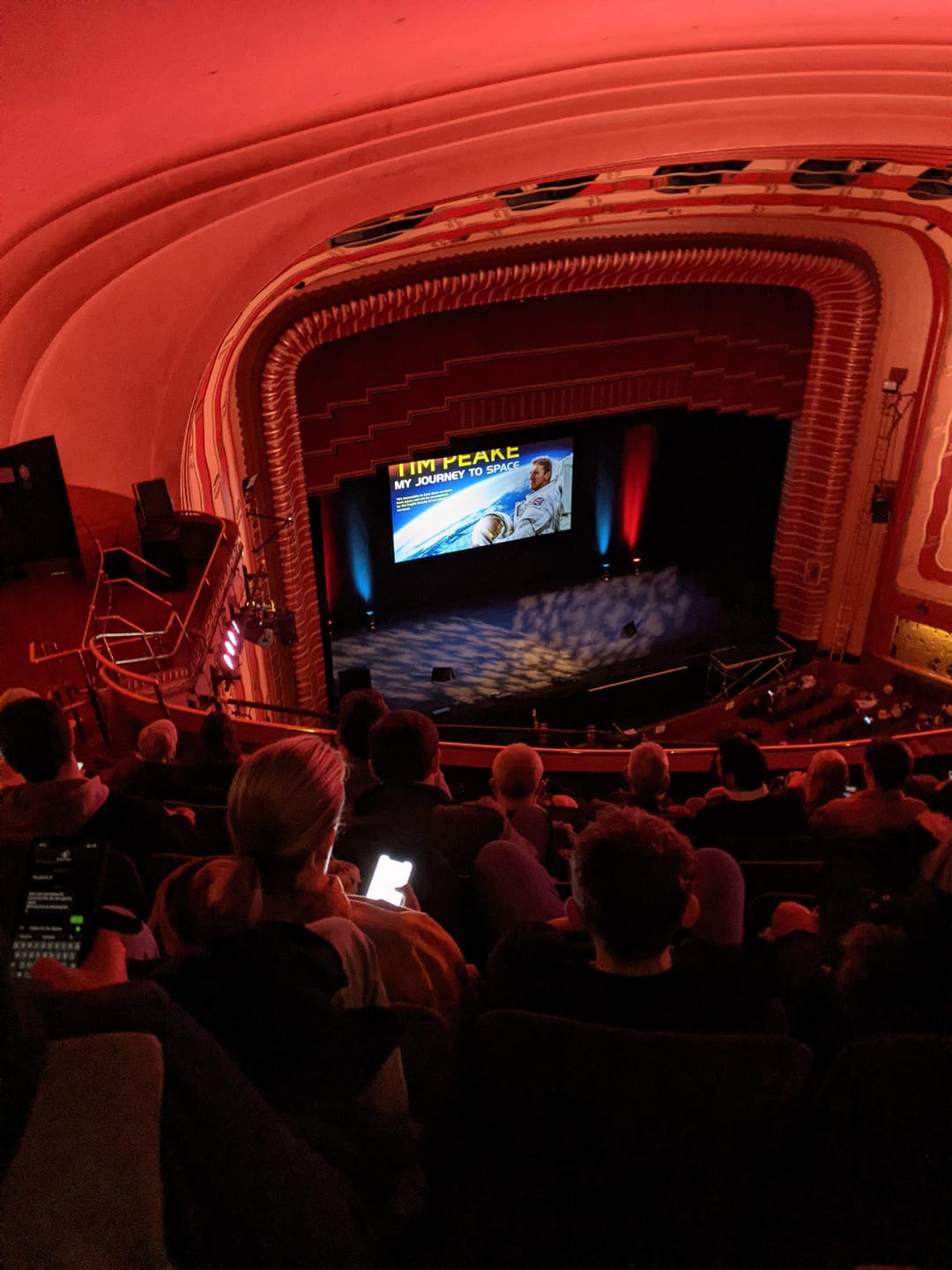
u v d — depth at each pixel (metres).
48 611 7.81
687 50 7.12
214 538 8.98
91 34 3.27
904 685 19.17
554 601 20.86
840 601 19.77
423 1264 1.85
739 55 7.39
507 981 2.01
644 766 4.57
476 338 16.05
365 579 19.39
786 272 16.67
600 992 1.89
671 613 20.86
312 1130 1.21
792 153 9.94
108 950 1.61
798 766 6.75
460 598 20.72
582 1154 1.91
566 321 16.45
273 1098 1.24
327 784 1.56
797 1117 2.01
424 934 2.03
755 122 8.92
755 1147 1.94
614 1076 1.78
